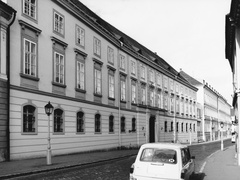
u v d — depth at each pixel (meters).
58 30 23.39
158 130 45.28
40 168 15.16
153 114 43.66
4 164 16.31
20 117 18.72
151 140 43.53
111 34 32.25
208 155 27.89
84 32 27.20
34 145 19.80
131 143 36.44
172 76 54.00
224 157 24.73
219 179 13.57
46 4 21.92
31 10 20.47
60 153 22.61
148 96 42.69
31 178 12.88
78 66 25.92
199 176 14.44
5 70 17.67
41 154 20.44
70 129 24.09
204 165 18.88
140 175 9.48
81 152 25.56
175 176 9.20
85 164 18.50
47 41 21.80
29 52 19.91
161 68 48.03
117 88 33.75
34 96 20.05
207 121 79.25
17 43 18.81
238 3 14.19
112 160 21.73
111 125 32.00
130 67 37.66
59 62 23.20
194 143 60.47
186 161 10.23
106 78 31.22
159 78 47.88
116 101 33.25
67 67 24.20
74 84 25.09
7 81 17.73
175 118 54.25
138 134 38.47
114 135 32.28
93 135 27.81
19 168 14.99
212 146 45.91
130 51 37.44
